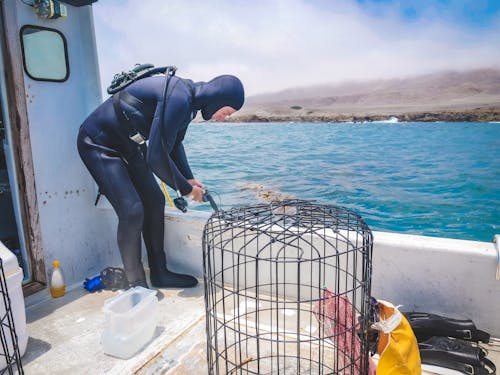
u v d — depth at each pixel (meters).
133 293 2.22
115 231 3.20
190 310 2.45
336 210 1.80
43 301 2.64
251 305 2.44
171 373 1.80
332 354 1.88
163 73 2.54
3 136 2.61
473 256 1.98
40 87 2.59
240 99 2.58
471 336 1.86
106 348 2.00
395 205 14.00
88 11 2.82
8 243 3.18
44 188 2.65
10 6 2.37
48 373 1.85
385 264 2.20
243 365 1.81
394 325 1.52
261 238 2.49
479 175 16.02
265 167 18.67
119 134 2.54
